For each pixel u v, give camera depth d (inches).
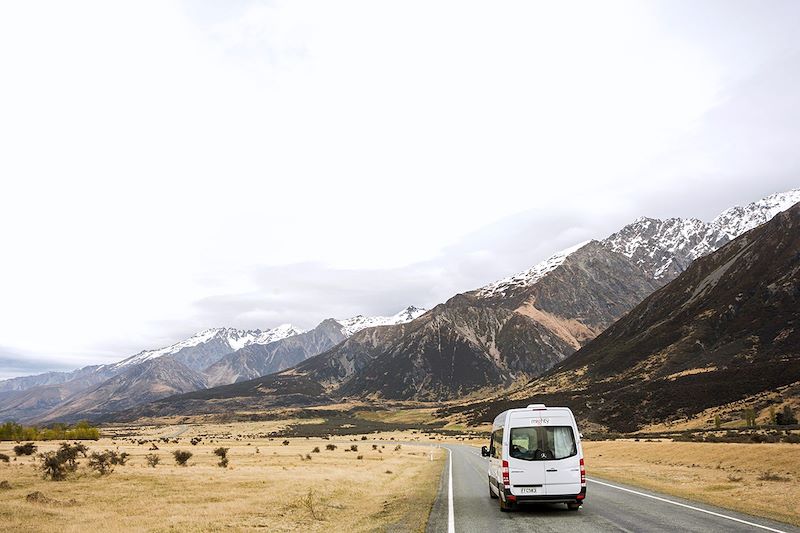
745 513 694.5
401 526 652.1
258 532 637.3
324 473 1561.3
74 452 1678.2
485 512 765.3
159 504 920.9
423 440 5802.2
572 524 639.1
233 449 3543.3
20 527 687.7
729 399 5359.3
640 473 1422.2
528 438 757.3
